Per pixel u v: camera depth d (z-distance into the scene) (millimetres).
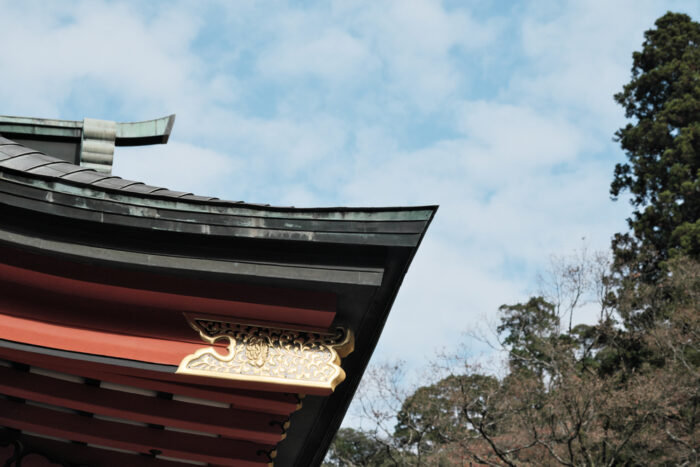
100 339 3988
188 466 5352
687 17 37562
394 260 4043
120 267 3943
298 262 3953
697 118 34438
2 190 3598
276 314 4090
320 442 5980
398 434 29953
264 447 5199
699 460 22672
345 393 5242
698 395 23406
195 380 4059
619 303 28156
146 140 7066
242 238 3857
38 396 4516
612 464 24016
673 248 30578
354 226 3855
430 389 24672
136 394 4707
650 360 27703
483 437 23750
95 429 4879
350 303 4188
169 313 4109
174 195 4273
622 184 35844
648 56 37375
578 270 28625
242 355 4059
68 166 4492
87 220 3725
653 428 22891
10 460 4828
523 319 29828
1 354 4059
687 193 32062
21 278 3910
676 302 27828
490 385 24547
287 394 4520
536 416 23688
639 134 35531
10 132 6734
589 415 22578
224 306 4051
